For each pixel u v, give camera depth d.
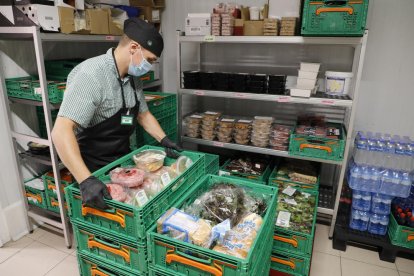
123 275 1.24
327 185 2.98
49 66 2.35
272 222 1.39
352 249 2.39
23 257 2.27
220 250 1.07
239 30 2.38
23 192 2.44
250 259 0.99
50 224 2.44
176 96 2.81
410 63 2.45
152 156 1.59
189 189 1.45
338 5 1.92
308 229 1.89
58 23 1.95
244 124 2.64
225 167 2.73
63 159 1.32
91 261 1.32
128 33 1.49
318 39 2.10
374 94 2.60
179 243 1.04
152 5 2.87
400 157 2.16
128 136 1.82
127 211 1.13
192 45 3.12
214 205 1.32
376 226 2.28
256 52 2.90
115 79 1.56
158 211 1.23
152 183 1.38
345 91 2.29
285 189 2.39
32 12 1.82
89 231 1.26
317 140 2.31
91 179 1.21
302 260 1.87
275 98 2.35
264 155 3.04
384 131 2.67
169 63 3.29
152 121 1.90
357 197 2.27
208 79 2.60
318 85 2.67
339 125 2.69
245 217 1.27
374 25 2.45
